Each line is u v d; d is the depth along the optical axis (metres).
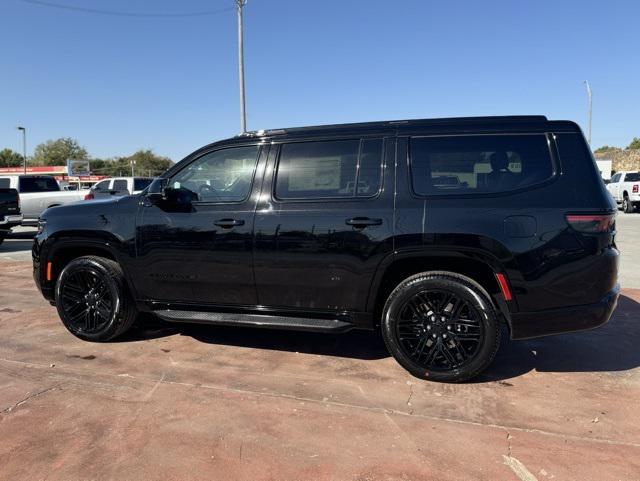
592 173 3.63
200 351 4.61
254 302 4.28
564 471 2.72
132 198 4.68
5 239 15.08
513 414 3.38
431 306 3.87
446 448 2.96
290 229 4.05
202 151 4.47
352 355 4.51
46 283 4.99
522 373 4.07
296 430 3.17
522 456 2.87
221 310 4.42
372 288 3.93
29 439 3.08
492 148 3.80
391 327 3.92
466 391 3.74
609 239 3.60
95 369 4.18
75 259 4.83
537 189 3.65
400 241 3.79
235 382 3.91
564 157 3.66
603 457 2.86
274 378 3.99
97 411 3.43
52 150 95.56
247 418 3.33
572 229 3.55
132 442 3.04
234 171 4.35
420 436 3.09
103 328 4.75
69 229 4.73
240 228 4.18
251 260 4.16
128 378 3.99
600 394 3.68
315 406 3.50
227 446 3.00
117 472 2.74
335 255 3.95
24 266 9.59
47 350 4.64
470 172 3.81
